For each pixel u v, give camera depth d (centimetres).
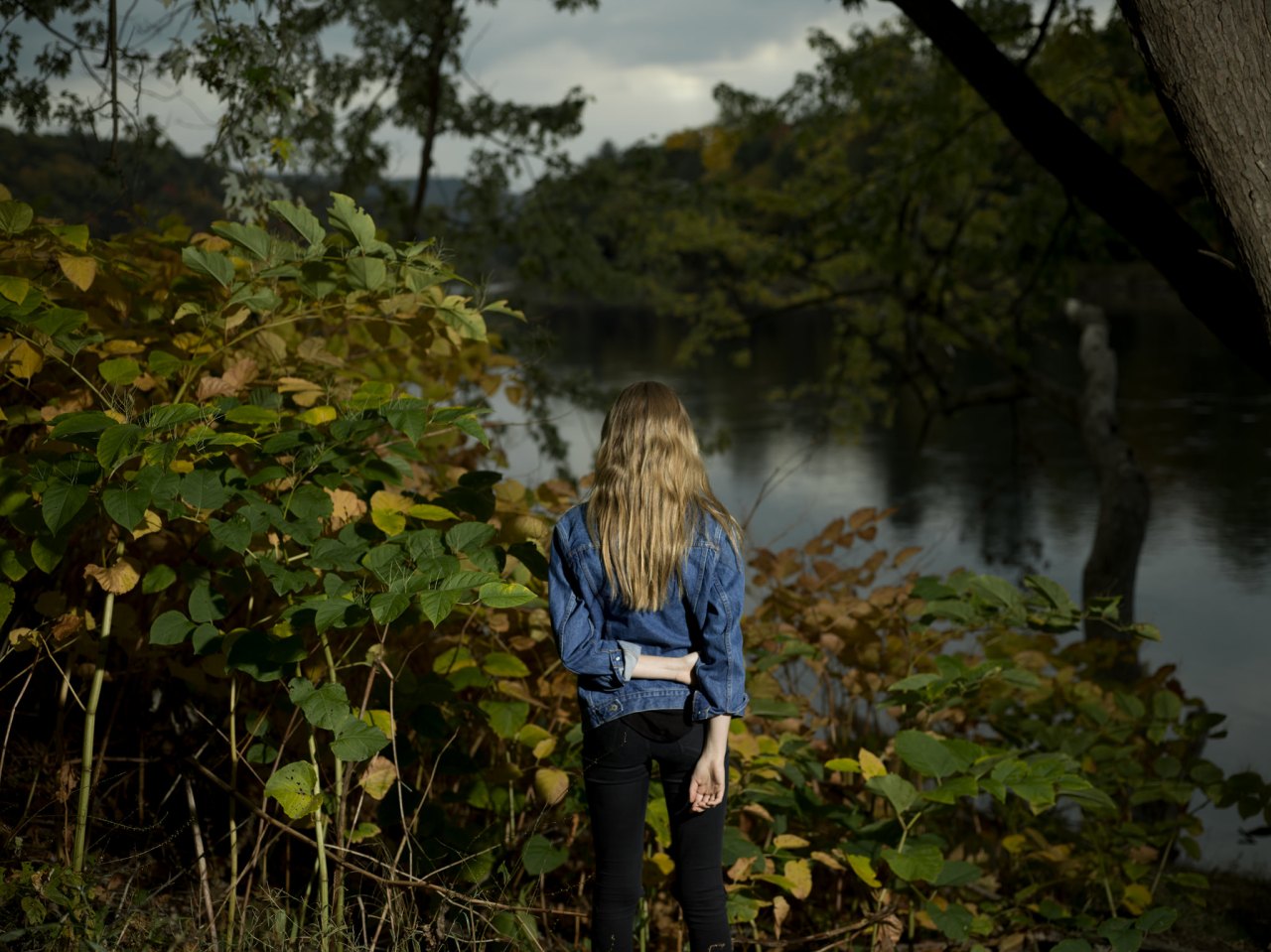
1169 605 1461
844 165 1349
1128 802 461
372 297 322
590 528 254
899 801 317
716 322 1559
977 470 2503
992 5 1009
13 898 255
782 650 388
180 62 388
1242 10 283
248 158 395
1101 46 1103
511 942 289
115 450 240
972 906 382
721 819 262
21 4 405
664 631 254
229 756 302
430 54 980
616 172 1091
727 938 259
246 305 310
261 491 298
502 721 319
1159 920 317
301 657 254
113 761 331
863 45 1204
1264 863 606
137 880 297
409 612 278
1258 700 1075
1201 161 293
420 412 271
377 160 943
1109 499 1055
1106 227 1173
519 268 1072
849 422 1636
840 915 372
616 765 255
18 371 275
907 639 434
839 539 494
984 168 1290
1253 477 2206
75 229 285
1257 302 298
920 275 1314
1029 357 1320
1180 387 3384
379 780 272
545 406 927
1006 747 448
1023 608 389
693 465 254
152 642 261
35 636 277
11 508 253
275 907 270
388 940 288
